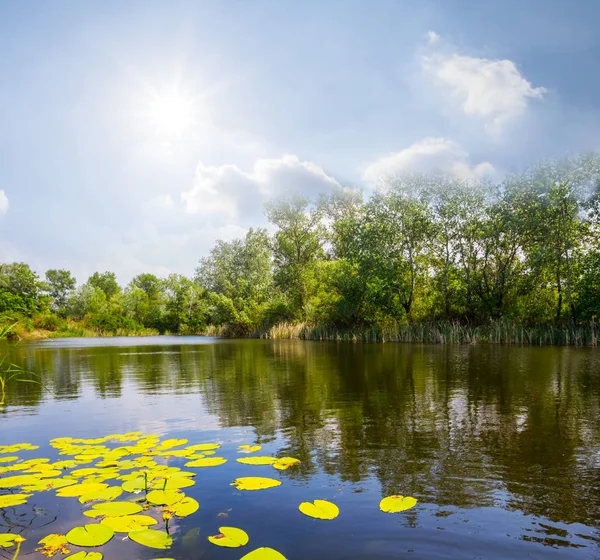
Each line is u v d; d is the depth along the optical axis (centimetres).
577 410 510
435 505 255
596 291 2025
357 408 536
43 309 5253
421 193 2573
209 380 816
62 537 219
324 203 3625
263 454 356
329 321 2914
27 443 398
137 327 5350
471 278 2584
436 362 1109
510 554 202
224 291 4972
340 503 259
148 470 317
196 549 206
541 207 2231
